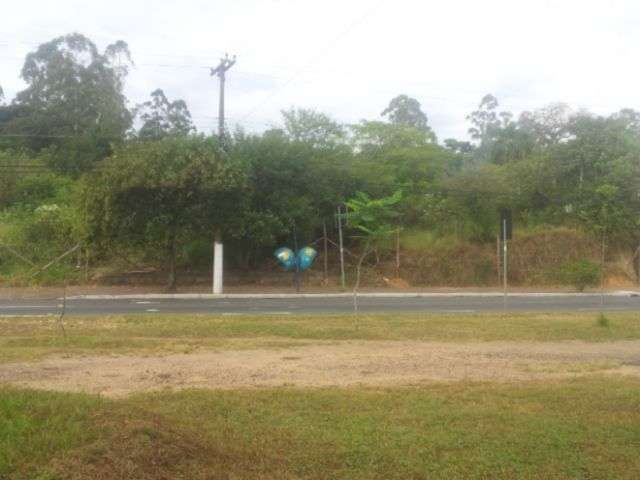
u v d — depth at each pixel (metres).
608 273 36.94
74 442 5.96
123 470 5.66
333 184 32.91
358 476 6.37
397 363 11.85
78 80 51.47
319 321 17.58
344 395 9.30
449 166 43.06
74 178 45.56
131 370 10.98
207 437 7.05
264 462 6.56
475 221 36.38
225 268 33.69
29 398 7.45
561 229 37.69
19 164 45.19
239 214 29.14
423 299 27.55
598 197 37.53
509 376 10.92
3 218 35.50
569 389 9.84
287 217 30.78
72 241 31.36
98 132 48.41
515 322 17.86
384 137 39.59
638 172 37.56
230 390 9.51
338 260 34.88
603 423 8.11
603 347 14.17
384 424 7.94
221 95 30.34
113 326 16.36
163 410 8.23
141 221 28.20
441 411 8.52
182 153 28.12
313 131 35.50
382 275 34.22
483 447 7.20
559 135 46.62
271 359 12.12
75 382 10.00
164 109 54.19
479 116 62.34
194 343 13.83
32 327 16.22
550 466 6.71
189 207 28.02
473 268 35.19
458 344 14.26
